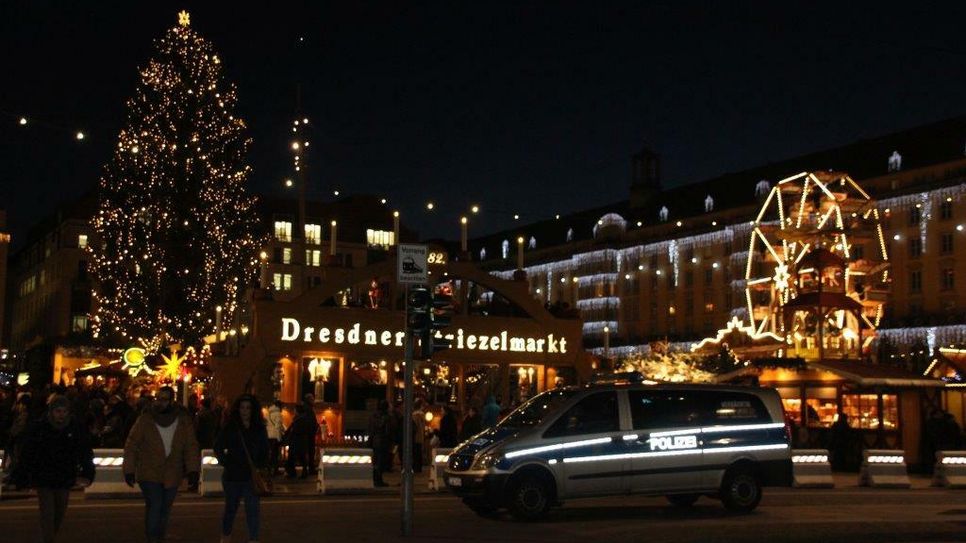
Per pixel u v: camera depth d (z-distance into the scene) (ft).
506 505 54.80
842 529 52.90
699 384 60.70
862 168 282.56
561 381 105.50
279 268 295.07
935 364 105.50
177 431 39.73
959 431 97.19
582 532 50.26
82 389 96.43
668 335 319.68
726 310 311.27
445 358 97.71
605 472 56.75
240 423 40.91
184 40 159.84
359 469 72.54
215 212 159.53
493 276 101.50
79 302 283.59
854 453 101.30
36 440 37.11
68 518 54.65
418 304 49.34
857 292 138.41
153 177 156.15
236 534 48.21
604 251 350.84
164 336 155.33
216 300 160.86
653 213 351.67
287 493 70.95
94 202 290.97
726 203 320.50
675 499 64.69
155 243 156.97
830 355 120.26
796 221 146.00
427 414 100.12
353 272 94.99
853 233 138.51
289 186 134.72
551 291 376.07
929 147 268.21
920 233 262.67
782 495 74.69
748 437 60.54
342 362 95.14
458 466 56.70
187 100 158.40
